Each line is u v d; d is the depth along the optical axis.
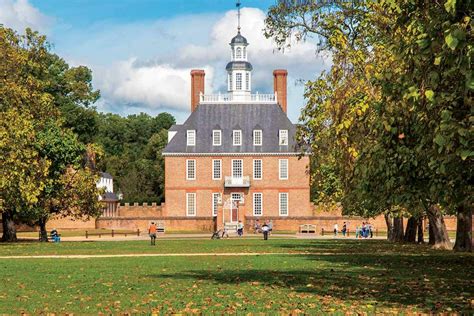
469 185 20.25
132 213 104.44
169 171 102.06
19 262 33.25
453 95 17.50
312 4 41.03
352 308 16.80
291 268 29.17
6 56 59.03
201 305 17.66
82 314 16.16
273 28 42.16
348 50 34.41
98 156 66.31
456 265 30.22
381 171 22.83
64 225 98.12
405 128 21.67
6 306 17.61
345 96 30.62
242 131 102.50
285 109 106.81
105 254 40.12
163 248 46.62
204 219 98.44
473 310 16.42
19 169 50.06
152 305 17.70
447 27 16.56
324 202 59.19
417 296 19.23
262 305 17.50
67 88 88.19
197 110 104.38
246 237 73.12
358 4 39.19
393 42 21.95
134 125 164.25
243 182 100.88
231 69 111.75
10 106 57.19
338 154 31.83
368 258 35.16
